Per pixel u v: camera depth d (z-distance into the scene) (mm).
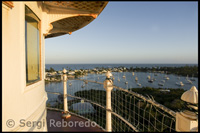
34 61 2102
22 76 1694
